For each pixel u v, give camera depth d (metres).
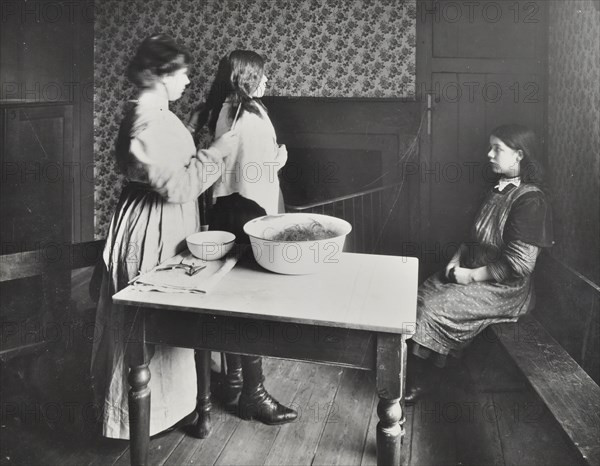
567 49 3.30
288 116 4.24
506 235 2.90
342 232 2.08
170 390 2.34
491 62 3.86
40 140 3.92
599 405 2.04
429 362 3.17
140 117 2.03
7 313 2.81
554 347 2.55
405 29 3.98
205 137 2.76
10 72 4.00
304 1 4.12
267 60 4.24
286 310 1.72
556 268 3.12
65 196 4.15
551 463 2.33
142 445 1.96
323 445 2.43
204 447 2.41
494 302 2.88
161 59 2.03
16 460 2.30
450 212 4.09
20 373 2.88
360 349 1.70
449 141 4.02
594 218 2.84
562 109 3.38
